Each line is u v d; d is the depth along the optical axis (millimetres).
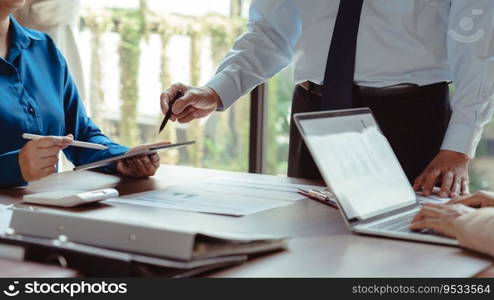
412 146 2150
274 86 4508
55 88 2223
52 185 1870
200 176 2057
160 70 4516
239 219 1473
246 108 4559
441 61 2141
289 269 1098
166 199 1673
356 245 1261
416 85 2131
